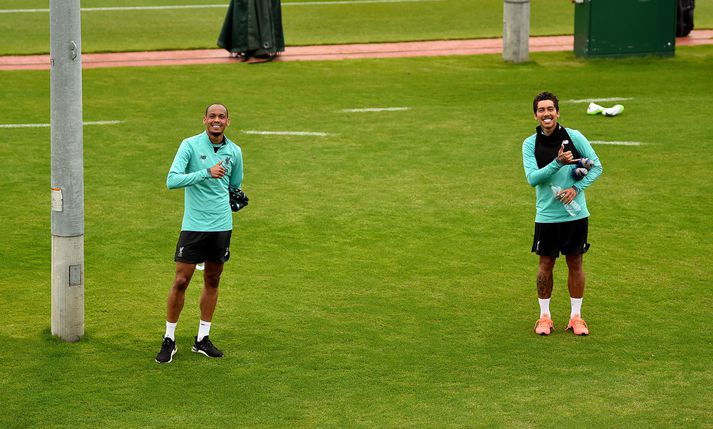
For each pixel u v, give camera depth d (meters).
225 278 42.28
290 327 37.44
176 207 51.50
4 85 75.50
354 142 62.03
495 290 41.09
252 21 83.81
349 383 32.94
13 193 52.94
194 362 34.56
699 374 33.44
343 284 41.69
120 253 45.31
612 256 44.59
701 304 39.44
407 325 37.62
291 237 47.16
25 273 42.88
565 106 70.00
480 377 33.31
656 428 29.91
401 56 86.94
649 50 85.38
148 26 98.81
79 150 35.34
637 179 54.94
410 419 30.50
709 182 54.44
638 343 35.91
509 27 83.50
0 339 36.22
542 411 30.97
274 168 57.09
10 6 107.44
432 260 44.38
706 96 72.69
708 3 110.31
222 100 72.00
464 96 73.25
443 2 111.00
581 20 84.56
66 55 34.56
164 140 62.50
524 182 54.91
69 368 34.03
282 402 31.66
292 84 76.88
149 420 30.50
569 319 38.16
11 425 30.16
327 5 109.56
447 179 55.34
